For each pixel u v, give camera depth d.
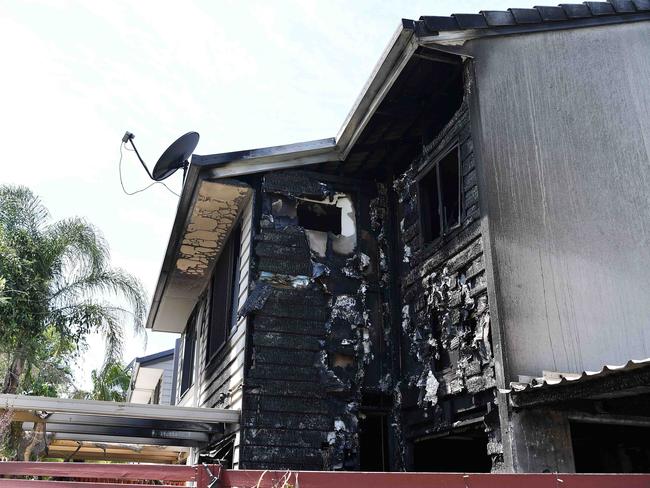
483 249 5.82
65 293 11.73
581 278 5.82
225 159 7.28
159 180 7.64
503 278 5.60
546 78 6.52
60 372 11.28
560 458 5.10
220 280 9.35
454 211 7.21
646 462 6.05
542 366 5.41
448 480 3.06
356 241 7.95
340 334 7.44
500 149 6.06
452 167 7.14
